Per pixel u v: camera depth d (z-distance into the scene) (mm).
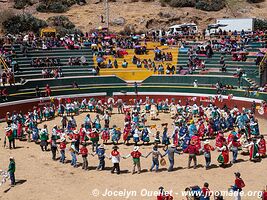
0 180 27000
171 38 63750
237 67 52312
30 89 47469
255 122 35594
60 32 67750
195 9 81000
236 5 83562
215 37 63969
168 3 82062
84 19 75750
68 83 50812
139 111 45188
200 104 48188
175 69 54625
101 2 82375
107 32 67188
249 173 27672
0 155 31859
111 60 57219
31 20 70750
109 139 35938
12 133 33375
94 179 26906
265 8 84688
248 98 45844
